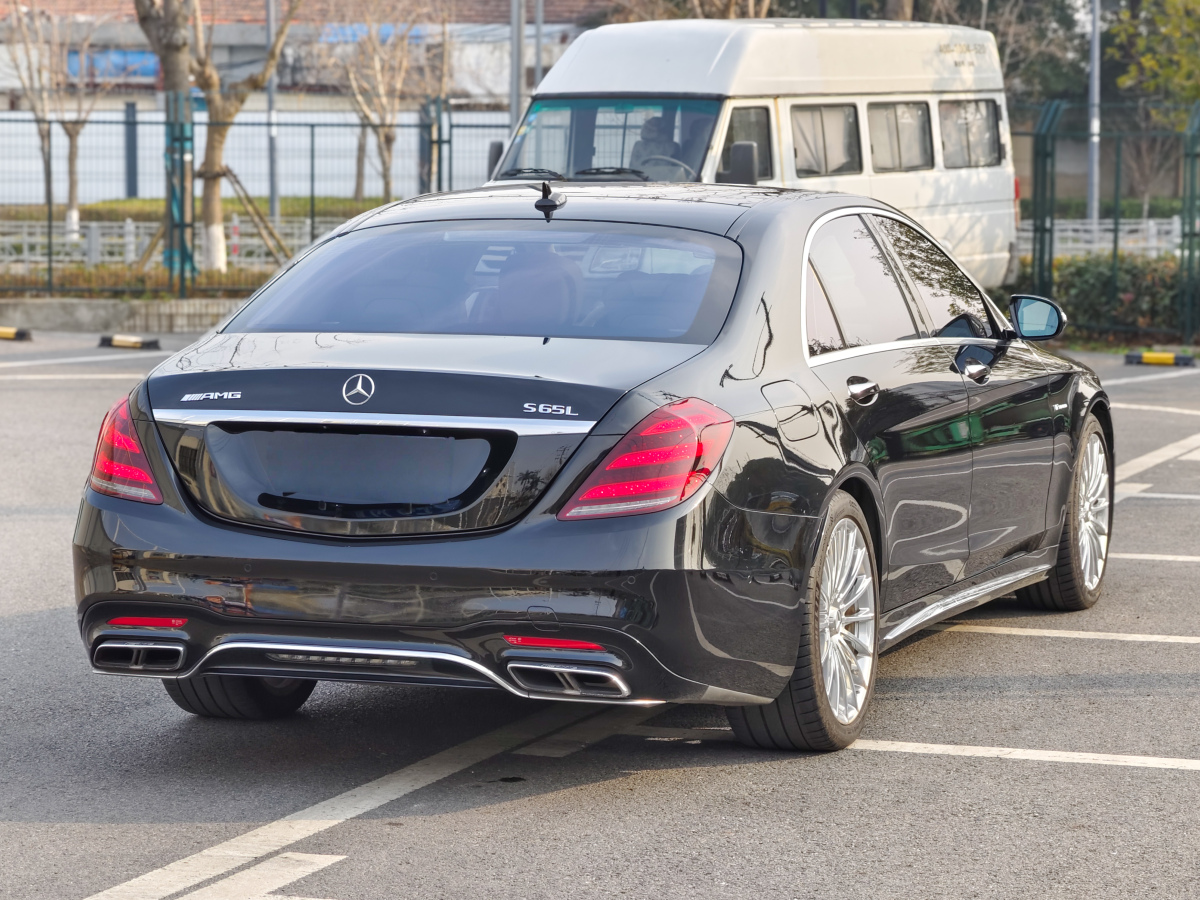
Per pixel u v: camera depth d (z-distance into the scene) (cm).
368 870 763
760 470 863
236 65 8262
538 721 1023
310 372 845
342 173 4291
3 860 777
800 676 908
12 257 4219
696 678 833
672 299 918
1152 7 4594
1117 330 3688
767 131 2717
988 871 763
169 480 859
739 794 875
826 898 730
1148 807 856
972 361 1130
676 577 813
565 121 2695
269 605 834
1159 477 2017
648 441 816
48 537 1630
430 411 821
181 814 845
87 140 4303
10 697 1080
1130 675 1134
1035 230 3797
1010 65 9581
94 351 3469
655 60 2691
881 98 2988
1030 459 1212
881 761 935
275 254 4397
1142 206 6850
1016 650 1208
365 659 830
